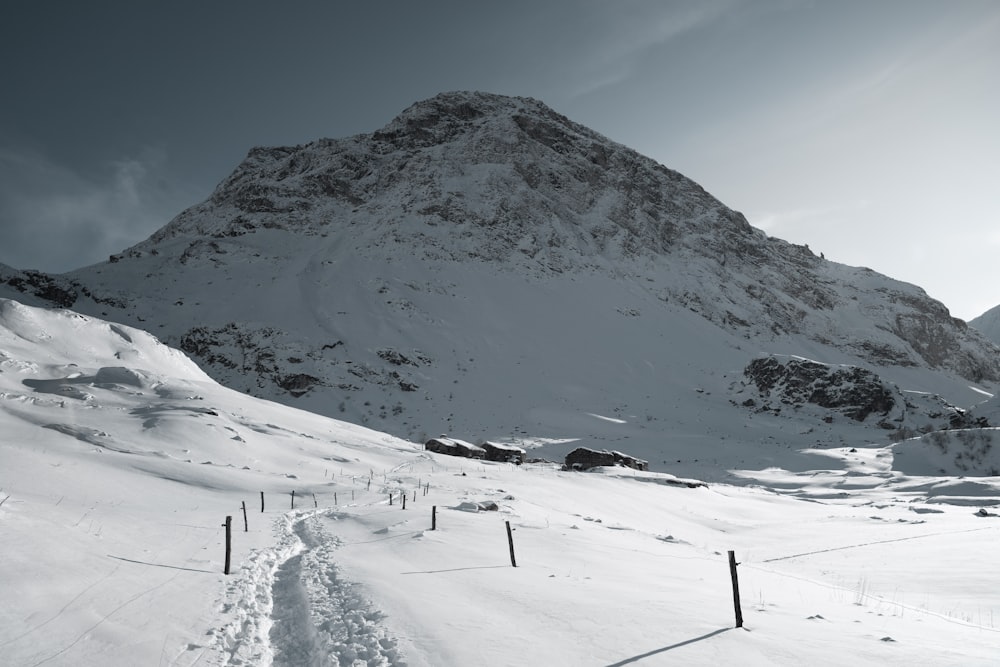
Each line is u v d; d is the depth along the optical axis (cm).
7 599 821
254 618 1012
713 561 2072
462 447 7038
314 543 1894
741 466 8600
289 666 809
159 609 952
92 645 759
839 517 4747
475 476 4884
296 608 1091
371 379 11719
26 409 4034
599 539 2272
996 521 3794
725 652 788
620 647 817
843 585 1788
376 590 1163
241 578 1271
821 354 18375
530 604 1077
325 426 6519
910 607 1288
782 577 1747
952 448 8256
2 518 1215
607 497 4584
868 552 2644
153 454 3578
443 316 15212
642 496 5016
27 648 712
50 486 2052
